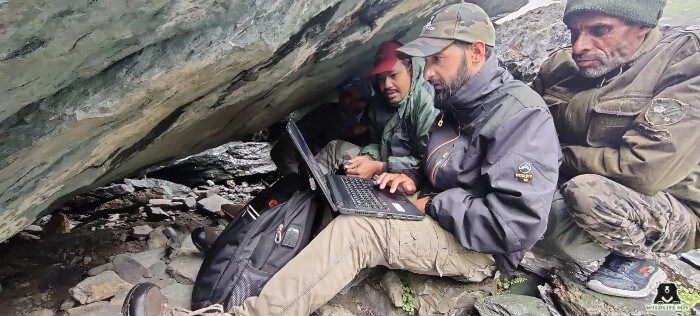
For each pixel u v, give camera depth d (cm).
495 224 142
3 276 183
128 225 263
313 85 259
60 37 66
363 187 177
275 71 162
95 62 80
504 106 152
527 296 169
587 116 201
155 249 216
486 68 157
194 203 312
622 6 176
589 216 171
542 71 229
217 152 477
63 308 162
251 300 140
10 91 69
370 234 147
